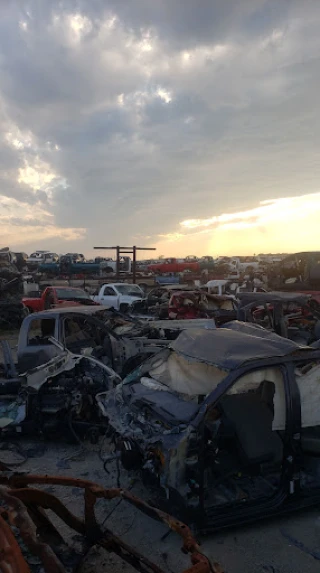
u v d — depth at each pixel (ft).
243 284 58.23
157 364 17.85
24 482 10.89
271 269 61.16
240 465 13.80
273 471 13.92
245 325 18.75
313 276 51.21
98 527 10.70
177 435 12.09
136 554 9.98
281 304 35.55
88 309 26.73
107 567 11.32
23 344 24.20
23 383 20.13
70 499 14.89
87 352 23.09
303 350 13.66
